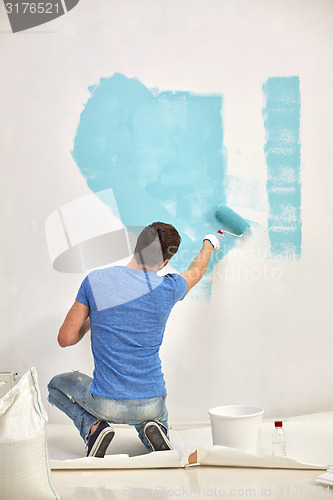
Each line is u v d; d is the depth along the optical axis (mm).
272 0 3012
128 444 2609
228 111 3014
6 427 1830
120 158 2998
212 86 3012
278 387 3023
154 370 2410
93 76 2998
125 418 2346
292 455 2344
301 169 3021
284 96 3014
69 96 2992
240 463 2201
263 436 2645
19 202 2998
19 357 2996
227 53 3014
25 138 2992
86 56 2998
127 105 3002
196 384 3006
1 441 1806
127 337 2352
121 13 3004
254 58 3016
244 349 3021
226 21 3016
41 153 2994
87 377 2533
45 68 2992
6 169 2994
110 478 2125
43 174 2998
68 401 2516
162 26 3006
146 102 3004
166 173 3008
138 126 3002
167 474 2160
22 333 2998
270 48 3018
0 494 1809
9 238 2998
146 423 2326
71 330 2389
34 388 1928
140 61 3002
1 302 3000
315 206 3033
